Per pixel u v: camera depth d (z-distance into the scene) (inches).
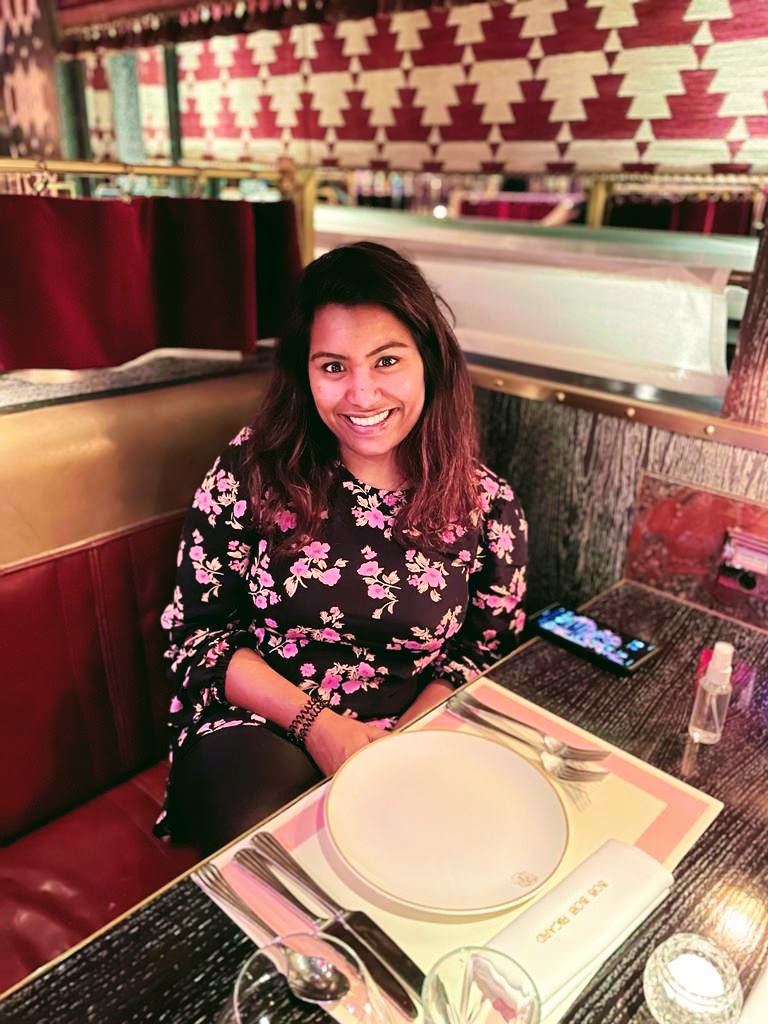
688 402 55.6
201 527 49.9
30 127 114.7
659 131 59.4
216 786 44.3
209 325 62.0
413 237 73.2
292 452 47.1
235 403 60.2
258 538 49.1
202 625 52.0
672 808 35.2
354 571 47.4
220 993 26.8
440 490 47.1
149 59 95.1
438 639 50.2
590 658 46.2
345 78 77.0
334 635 48.8
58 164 52.3
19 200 48.3
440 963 26.1
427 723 40.2
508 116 67.4
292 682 50.2
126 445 52.9
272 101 84.4
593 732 40.1
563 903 29.3
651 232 83.6
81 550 51.4
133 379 61.4
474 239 73.7
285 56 81.3
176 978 27.2
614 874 30.6
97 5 93.5
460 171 72.2
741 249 70.7
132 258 55.0
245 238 60.5
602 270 57.3
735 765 38.2
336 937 28.2
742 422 51.0
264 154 87.5
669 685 44.5
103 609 53.0
